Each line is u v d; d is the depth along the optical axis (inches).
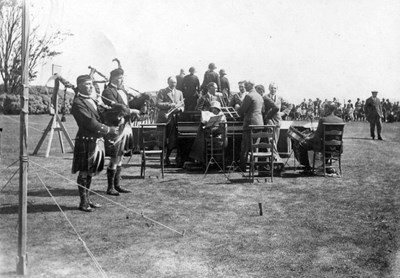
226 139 373.7
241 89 482.0
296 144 384.8
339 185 322.0
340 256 175.8
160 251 179.8
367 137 755.4
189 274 157.6
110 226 211.6
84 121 234.1
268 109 399.9
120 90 292.5
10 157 400.8
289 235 202.5
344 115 1365.7
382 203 262.8
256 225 217.8
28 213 229.1
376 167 409.4
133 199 271.4
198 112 432.1
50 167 374.0
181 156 416.8
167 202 264.2
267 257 174.7
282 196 284.0
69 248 179.3
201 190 301.3
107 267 162.1
